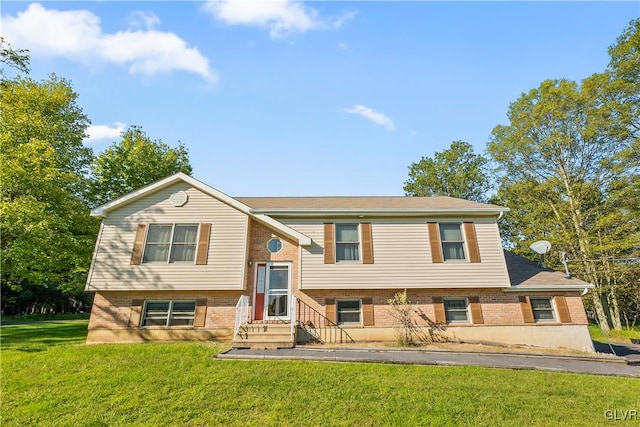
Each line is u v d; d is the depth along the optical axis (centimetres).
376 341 1198
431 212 1335
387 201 1634
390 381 710
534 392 675
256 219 1316
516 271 1425
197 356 880
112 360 836
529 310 1251
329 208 1353
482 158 3294
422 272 1273
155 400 605
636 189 1986
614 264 2050
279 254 1303
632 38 2005
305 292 1259
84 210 1720
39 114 1625
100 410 570
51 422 532
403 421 539
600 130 2128
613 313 2194
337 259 1308
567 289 1261
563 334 1221
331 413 561
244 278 1218
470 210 1337
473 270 1277
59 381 697
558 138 2267
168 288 1185
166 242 1252
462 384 702
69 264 1662
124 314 1191
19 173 1334
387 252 1302
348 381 705
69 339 1298
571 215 2269
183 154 2709
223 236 1262
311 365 812
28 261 1415
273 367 789
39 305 4112
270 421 533
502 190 2656
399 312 1230
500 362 898
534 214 2436
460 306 1276
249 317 1216
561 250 2262
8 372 754
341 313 1255
